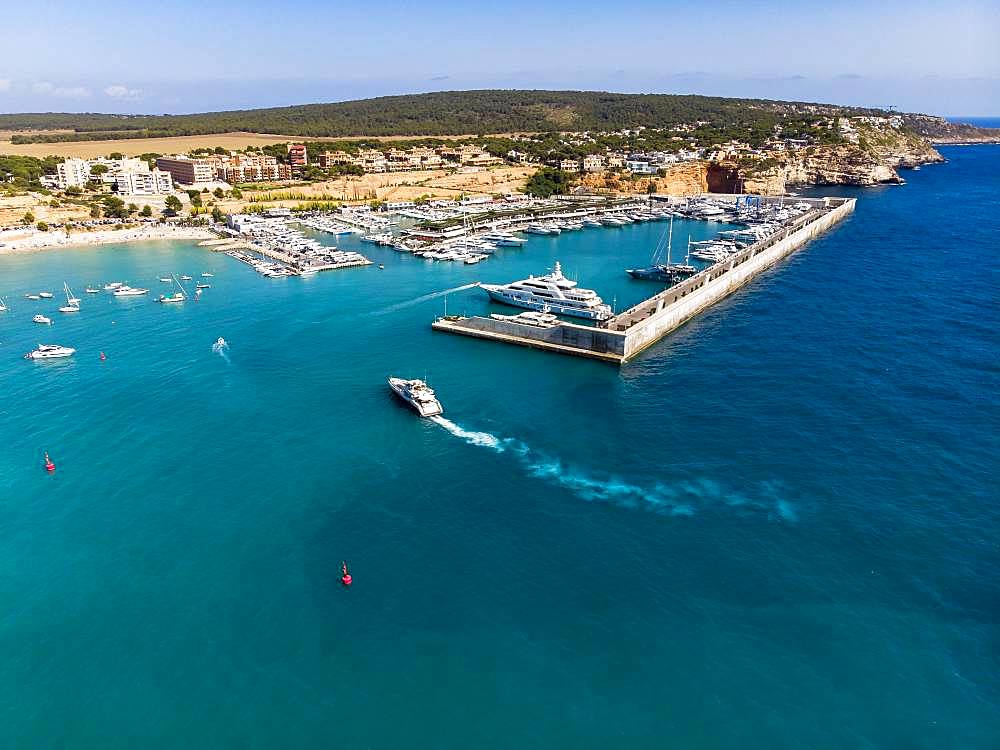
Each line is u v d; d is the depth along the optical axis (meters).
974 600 59.22
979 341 122.88
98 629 58.16
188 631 57.69
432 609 59.34
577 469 81.25
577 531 69.38
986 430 88.44
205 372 115.31
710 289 154.00
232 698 51.38
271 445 88.81
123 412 99.50
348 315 151.62
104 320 148.12
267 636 56.97
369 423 94.75
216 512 74.12
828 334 129.75
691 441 87.44
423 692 51.50
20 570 65.50
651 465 81.69
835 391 101.75
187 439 90.88
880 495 74.44
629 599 59.94
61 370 117.00
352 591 61.66
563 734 48.06
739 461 82.06
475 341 133.12
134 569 65.31
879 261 196.00
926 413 93.62
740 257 189.12
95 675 53.66
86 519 73.25
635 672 52.81
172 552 67.69
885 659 53.50
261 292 173.50
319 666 53.97
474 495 76.19
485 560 65.38
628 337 118.50
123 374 114.94
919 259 196.50
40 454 87.38
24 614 59.94
